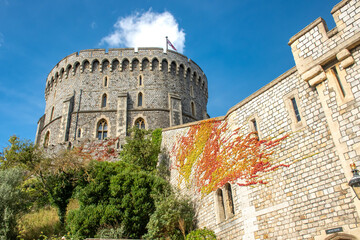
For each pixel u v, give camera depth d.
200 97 45.00
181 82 42.47
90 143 34.28
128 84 39.91
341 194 11.25
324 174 11.95
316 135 12.62
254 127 15.66
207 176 18.23
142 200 19.47
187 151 22.05
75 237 18.02
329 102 12.30
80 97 38.97
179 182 22.11
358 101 11.41
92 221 18.48
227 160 16.69
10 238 17.78
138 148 28.19
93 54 41.50
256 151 14.92
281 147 13.88
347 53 11.95
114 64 41.09
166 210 18.00
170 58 42.47
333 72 12.44
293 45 13.98
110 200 19.58
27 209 21.03
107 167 21.52
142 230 18.98
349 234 10.65
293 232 12.34
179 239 17.44
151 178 20.98
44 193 23.56
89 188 19.98
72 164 21.69
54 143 37.75
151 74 40.94
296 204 12.56
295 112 13.81
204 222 17.59
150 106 38.81
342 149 11.51
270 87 15.20
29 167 24.08
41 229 20.05
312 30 13.30
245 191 14.76
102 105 38.59
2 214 18.09
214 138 18.69
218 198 16.83
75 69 41.25
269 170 14.02
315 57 12.97
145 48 42.19
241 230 14.47
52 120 39.62
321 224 11.55
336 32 12.43
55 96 41.88
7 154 24.69
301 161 12.88
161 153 27.47
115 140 34.88
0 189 19.00
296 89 13.88
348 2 12.24
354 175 9.30
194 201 19.20
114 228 18.33
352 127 11.39
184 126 23.95
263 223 13.54
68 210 20.72
